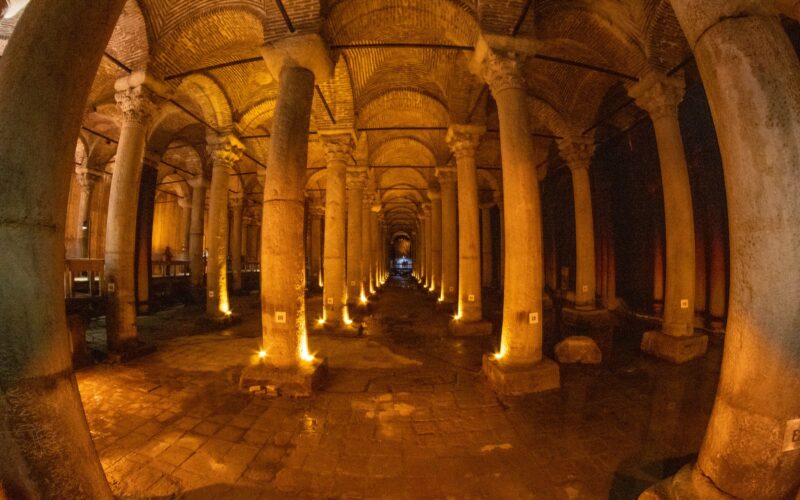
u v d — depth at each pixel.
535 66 10.30
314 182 22.77
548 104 11.16
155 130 12.97
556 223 17.06
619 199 12.44
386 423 4.42
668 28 7.35
